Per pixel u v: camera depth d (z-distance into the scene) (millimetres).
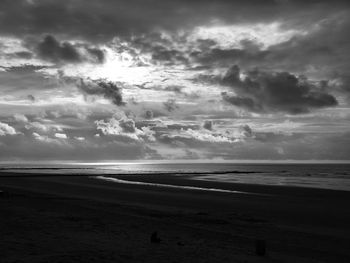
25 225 15141
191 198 31156
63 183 52125
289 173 113125
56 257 10031
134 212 21453
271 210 23859
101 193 35562
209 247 12344
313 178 79375
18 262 9438
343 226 18109
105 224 16219
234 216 20844
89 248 11297
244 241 13875
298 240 14648
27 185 46562
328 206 26188
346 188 47250
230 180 65625
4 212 18859
